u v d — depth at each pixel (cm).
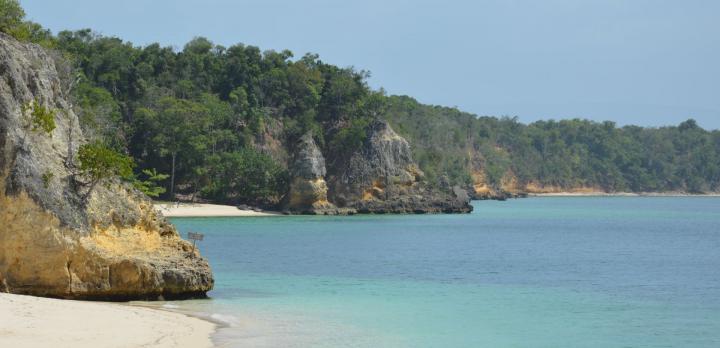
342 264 5975
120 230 3659
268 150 15875
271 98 17350
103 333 2653
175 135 13850
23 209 3300
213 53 18062
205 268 3784
